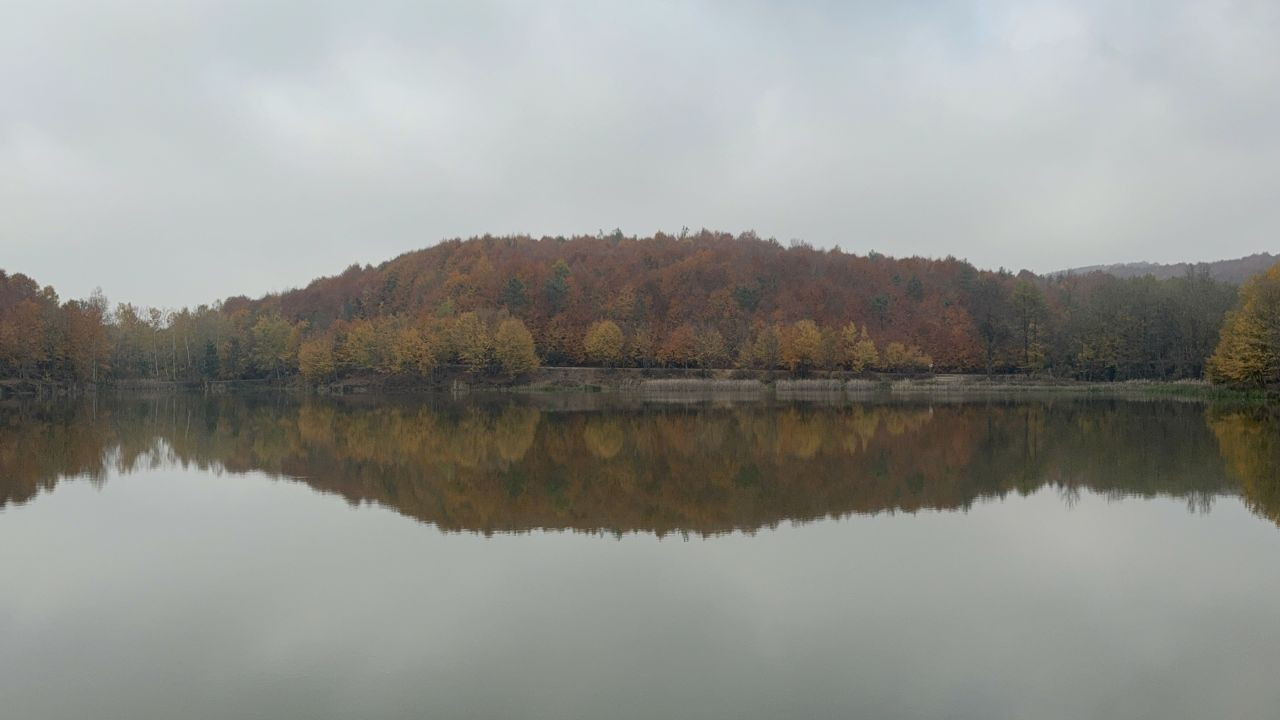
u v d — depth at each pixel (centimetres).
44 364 10688
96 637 1478
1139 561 1955
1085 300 11925
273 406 8431
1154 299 10638
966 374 12456
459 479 3216
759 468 3494
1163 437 4484
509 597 1692
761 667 1331
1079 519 2430
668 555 2025
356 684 1272
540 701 1211
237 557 2014
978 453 3928
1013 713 1173
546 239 19562
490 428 5500
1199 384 9281
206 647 1427
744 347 12131
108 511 2584
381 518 2477
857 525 2362
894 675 1300
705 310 14225
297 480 3195
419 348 11712
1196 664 1340
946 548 2088
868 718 1156
